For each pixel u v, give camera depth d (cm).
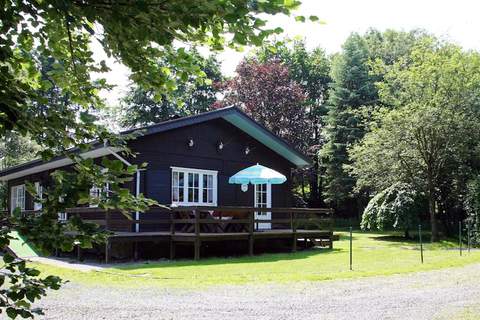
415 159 2005
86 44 234
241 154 1634
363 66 3275
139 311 593
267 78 3050
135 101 3412
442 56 1977
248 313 587
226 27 201
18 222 184
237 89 3080
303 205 3412
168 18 183
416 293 725
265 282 807
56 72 238
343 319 562
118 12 184
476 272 957
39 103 205
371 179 2131
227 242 1375
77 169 201
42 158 210
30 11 196
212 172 1530
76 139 218
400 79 2075
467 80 1964
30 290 187
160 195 1383
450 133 1914
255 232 1346
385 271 948
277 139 1658
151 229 1370
